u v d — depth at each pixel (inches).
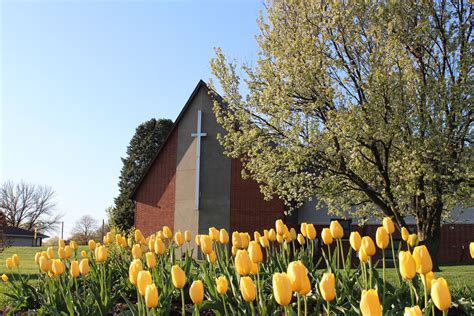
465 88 629.3
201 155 1209.4
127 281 263.7
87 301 216.4
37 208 3080.7
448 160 631.8
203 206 1189.7
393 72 633.6
